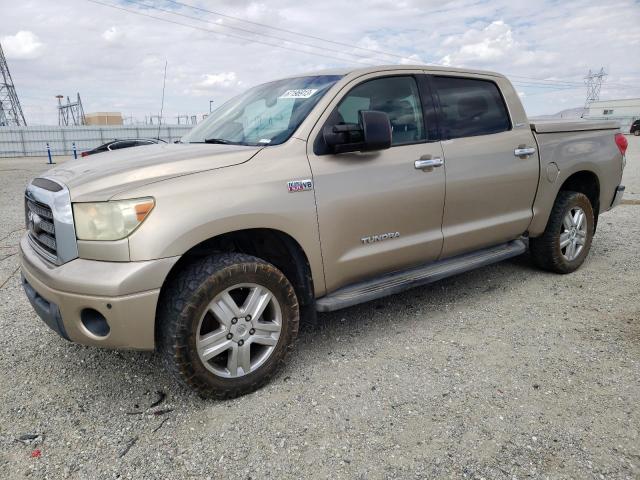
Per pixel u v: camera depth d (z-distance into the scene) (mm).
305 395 2838
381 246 3400
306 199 2979
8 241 6766
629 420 2531
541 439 2400
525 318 3850
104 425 2605
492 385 2891
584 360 3160
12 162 32281
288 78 3805
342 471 2221
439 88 3830
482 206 3965
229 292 2850
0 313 4137
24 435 2520
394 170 3383
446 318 3889
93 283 2428
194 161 2752
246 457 2330
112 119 53719
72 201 2545
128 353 3410
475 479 2150
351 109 3312
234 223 2699
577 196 4684
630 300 4141
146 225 2479
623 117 59781
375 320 3885
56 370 3193
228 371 2789
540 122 4613
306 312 3258
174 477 2211
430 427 2516
